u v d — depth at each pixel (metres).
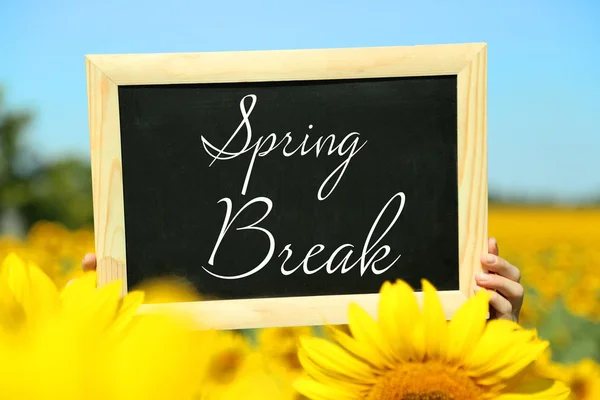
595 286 3.01
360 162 0.92
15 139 12.27
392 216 0.92
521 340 0.62
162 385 0.15
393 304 0.63
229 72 0.90
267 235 0.91
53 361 0.14
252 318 0.88
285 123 0.91
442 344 0.62
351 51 0.91
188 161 0.90
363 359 0.63
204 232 0.90
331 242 0.91
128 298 0.28
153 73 0.89
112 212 0.88
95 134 0.88
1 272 0.26
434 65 0.91
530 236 7.76
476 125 0.91
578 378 1.12
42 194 11.92
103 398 0.14
